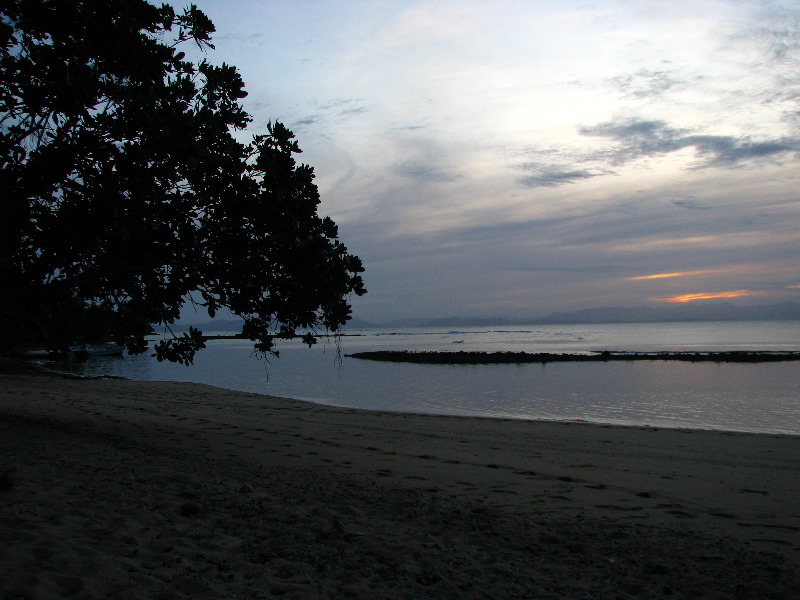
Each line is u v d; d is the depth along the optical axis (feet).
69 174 28.43
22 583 12.59
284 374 139.44
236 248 31.55
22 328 38.34
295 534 17.88
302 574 14.73
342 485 25.43
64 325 37.83
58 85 27.35
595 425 55.31
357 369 154.40
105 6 30.14
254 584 13.94
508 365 159.12
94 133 28.27
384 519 20.15
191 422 49.60
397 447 40.04
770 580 15.26
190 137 27.71
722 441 46.26
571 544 17.94
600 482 29.63
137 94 29.99
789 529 20.90
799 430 57.93
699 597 14.24
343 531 18.33
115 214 27.35
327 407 69.56
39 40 30.12
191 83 32.53
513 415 69.77
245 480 25.53
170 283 32.01
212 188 30.55
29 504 18.79
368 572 15.05
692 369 139.03
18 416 44.83
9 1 28.35
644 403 80.33
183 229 30.83
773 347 241.96
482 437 46.57
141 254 30.17
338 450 37.37
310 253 31.07
